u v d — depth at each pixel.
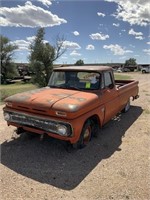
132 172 4.17
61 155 4.77
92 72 5.71
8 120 5.19
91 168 4.28
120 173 4.12
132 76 35.75
